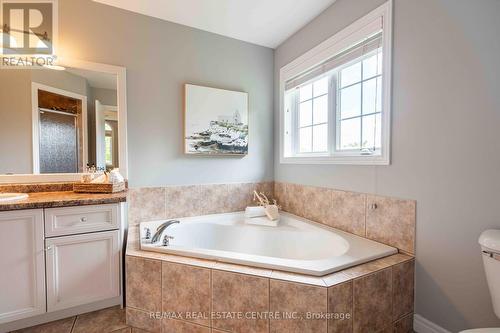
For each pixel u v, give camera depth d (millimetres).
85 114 2043
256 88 2752
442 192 1386
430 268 1452
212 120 2486
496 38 1165
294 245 2117
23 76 1881
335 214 2066
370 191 1789
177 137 2367
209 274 1418
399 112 1587
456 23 1304
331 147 2170
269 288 1303
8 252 1461
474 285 1270
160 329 1535
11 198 1559
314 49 2230
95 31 2045
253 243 2240
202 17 2244
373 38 1740
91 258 1678
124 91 2131
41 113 1920
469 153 1271
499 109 1165
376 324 1376
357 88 1953
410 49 1515
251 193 2756
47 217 1545
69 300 1619
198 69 2439
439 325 1416
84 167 2045
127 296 1592
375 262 1469
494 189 1191
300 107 2637
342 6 1962
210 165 2535
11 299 1476
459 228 1320
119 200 1743
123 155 2137
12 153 1852
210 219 2375
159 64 2271
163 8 2115
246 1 2016
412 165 1524
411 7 1502
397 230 1616
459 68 1296
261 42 2693
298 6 2080
